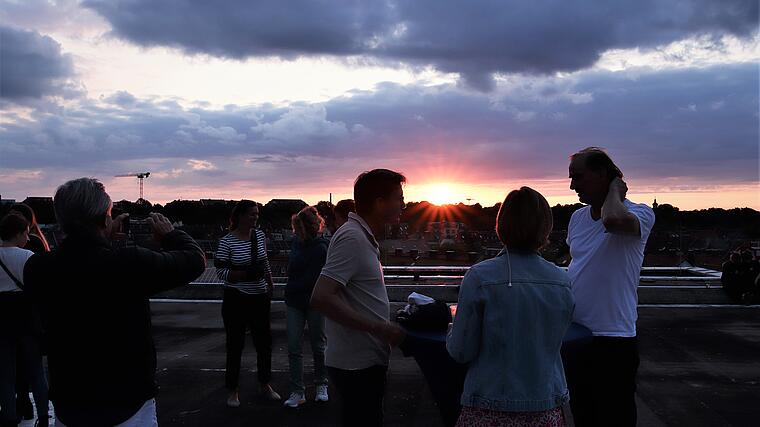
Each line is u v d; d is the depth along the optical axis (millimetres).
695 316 9773
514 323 2496
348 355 3053
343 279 2951
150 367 2609
